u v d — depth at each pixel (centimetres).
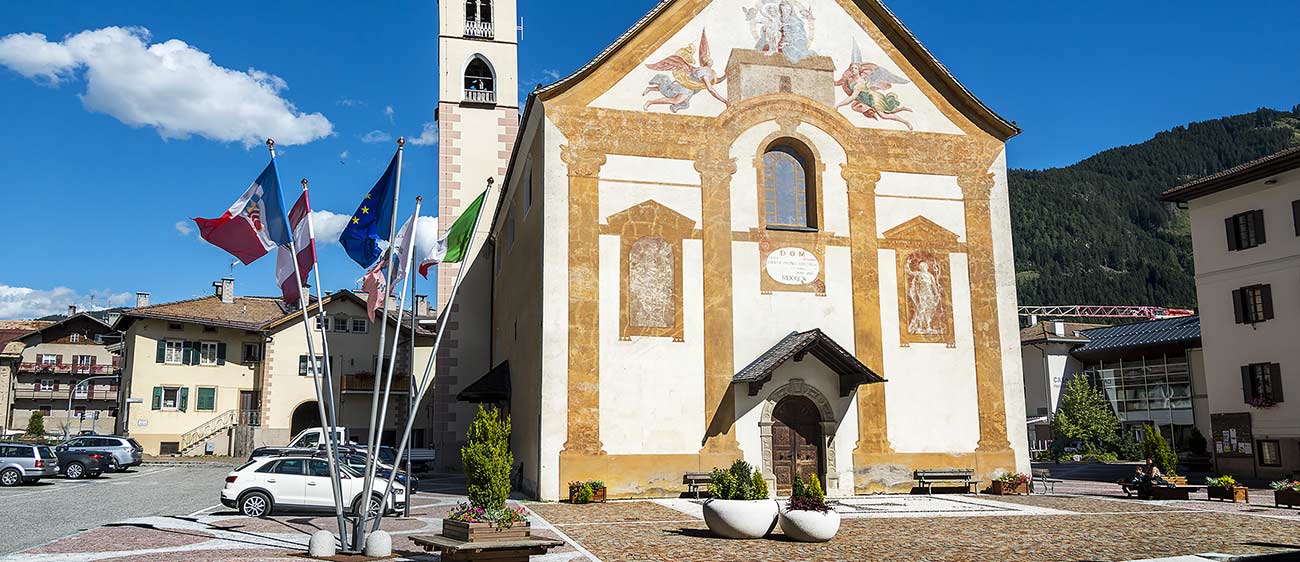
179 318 5538
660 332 2473
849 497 2456
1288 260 3528
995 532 1742
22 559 1416
